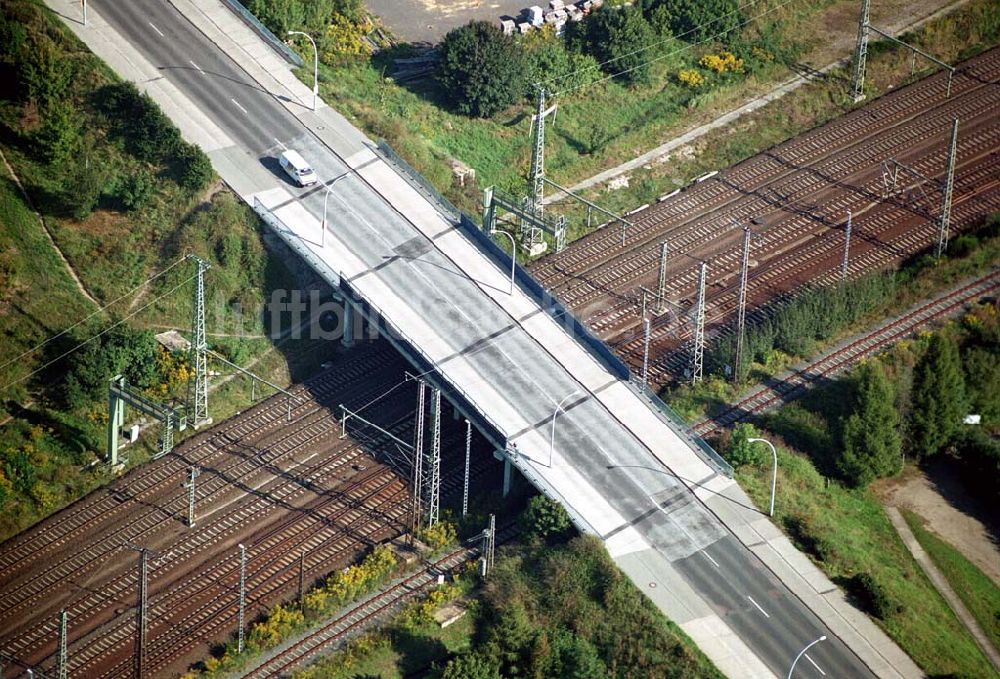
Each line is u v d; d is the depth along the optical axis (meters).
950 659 197.38
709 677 190.25
